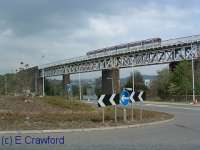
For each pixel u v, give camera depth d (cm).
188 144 1530
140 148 1409
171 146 1469
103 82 11131
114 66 10650
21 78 10162
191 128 2286
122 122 2631
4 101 3806
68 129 2184
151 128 2333
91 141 1648
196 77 8100
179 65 8425
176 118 3244
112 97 2612
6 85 8969
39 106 3638
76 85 13900
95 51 11588
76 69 12306
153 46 9344
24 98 4206
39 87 13425
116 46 10594
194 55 8350
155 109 4947
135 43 9950
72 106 3875
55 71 13325
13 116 2647
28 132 2072
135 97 2870
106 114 2973
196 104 6738
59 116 2780
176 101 8238
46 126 2306
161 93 9425
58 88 13975
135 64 10006
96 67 11400
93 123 2517
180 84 8312
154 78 10525
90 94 12375
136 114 3288
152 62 9506
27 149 1398
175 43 8775
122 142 1608
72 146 1475
